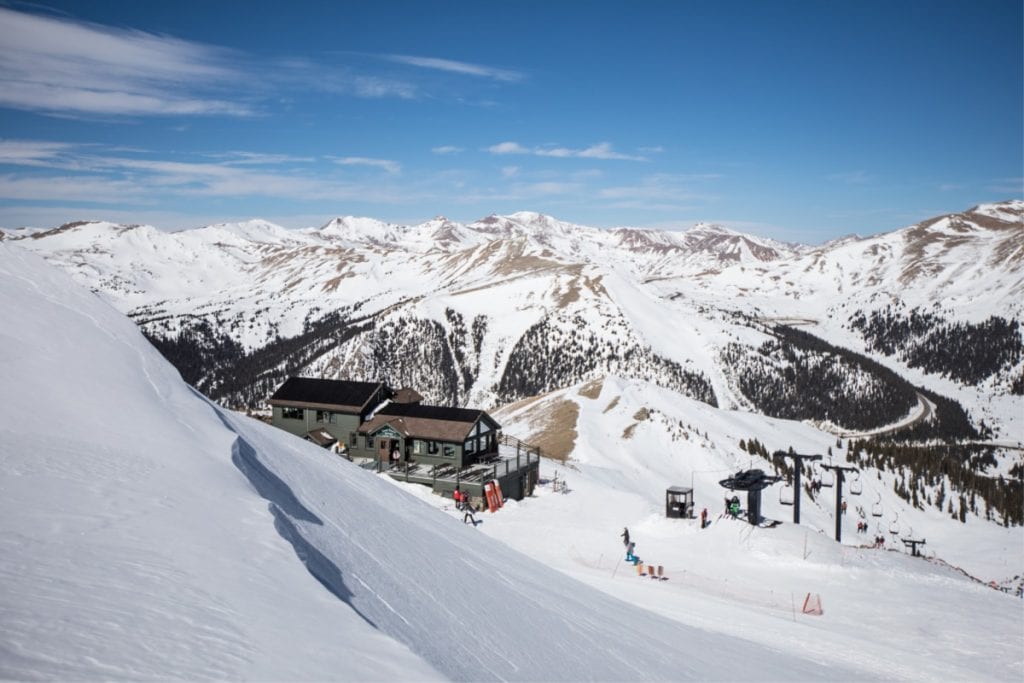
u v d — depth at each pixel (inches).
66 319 849.5
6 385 584.4
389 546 587.5
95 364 733.9
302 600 303.3
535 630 520.7
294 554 366.3
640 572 1290.6
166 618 238.5
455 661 365.4
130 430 571.5
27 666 172.7
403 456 2137.1
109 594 246.4
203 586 281.7
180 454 534.6
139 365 811.4
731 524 1594.5
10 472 388.5
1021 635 1034.7
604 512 1894.7
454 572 604.7
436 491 1923.0
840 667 788.0
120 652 198.5
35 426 515.8
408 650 279.6
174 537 335.3
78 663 182.9
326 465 948.6
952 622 1093.8
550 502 2012.8
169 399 737.6
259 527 393.7
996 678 828.0
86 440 511.8
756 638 870.4
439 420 2172.7
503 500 1947.6
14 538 284.7
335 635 272.5
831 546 1514.5
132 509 363.9
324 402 2295.8
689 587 1211.2
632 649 582.6
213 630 238.7
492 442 2289.6
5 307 799.7
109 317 944.9
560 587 781.9
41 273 1006.4
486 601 547.5
